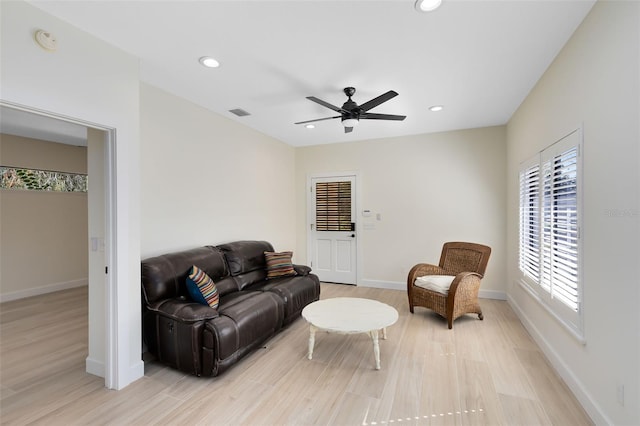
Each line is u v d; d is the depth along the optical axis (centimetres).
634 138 153
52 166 521
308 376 244
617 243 167
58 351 287
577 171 210
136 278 240
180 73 274
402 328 344
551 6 187
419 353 282
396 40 222
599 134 185
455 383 232
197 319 234
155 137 303
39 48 182
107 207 226
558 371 244
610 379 173
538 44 229
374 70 269
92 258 245
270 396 217
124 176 229
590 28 192
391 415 196
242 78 284
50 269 511
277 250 523
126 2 178
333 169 556
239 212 427
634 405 153
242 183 434
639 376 149
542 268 282
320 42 224
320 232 571
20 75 173
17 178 478
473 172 464
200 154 359
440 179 482
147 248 294
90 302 247
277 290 337
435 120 421
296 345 303
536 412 198
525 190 345
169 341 244
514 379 237
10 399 213
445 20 199
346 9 187
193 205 348
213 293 273
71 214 542
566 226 234
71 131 452
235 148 420
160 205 308
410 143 500
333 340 314
